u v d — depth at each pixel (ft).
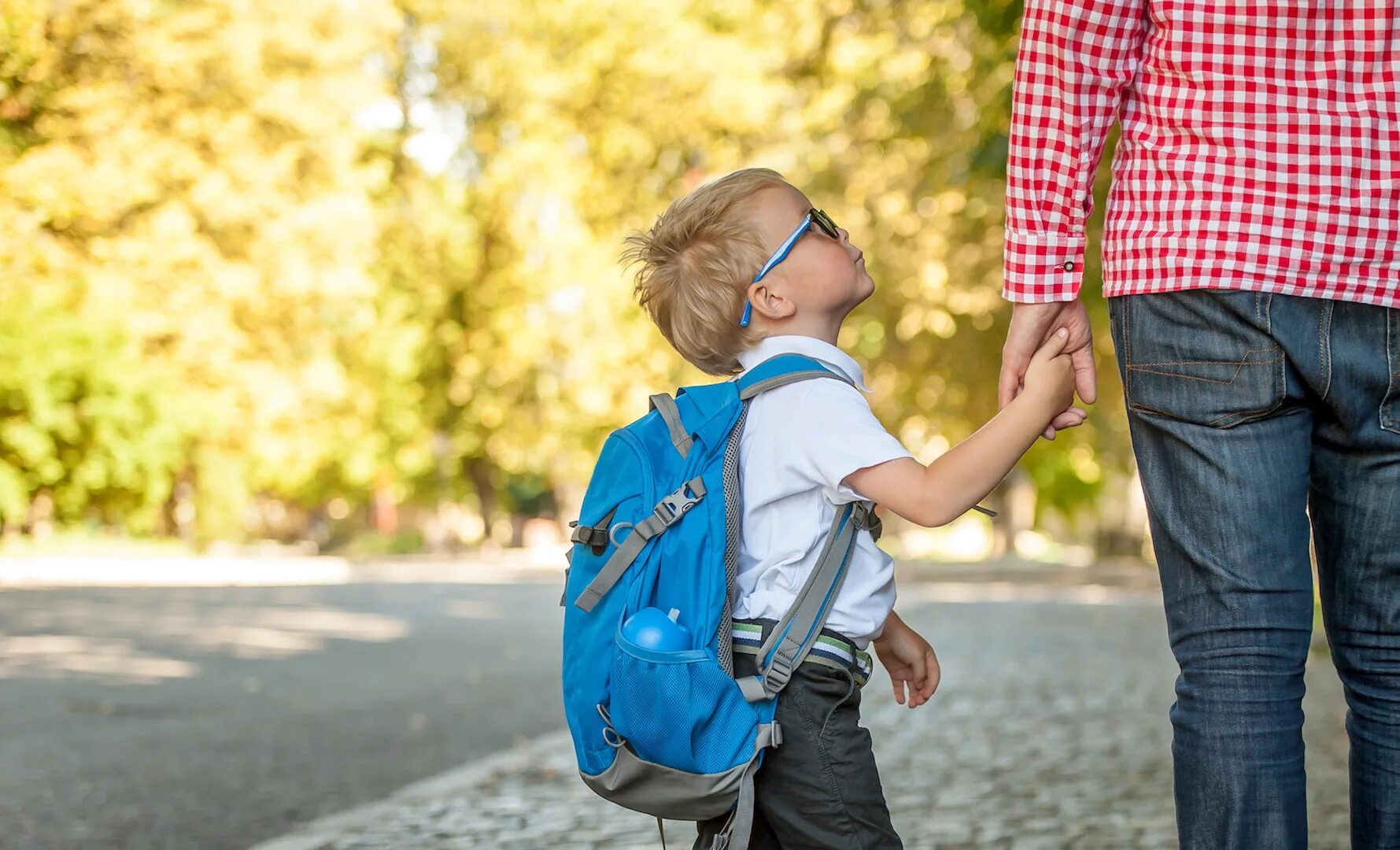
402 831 15.47
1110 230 7.17
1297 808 6.77
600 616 7.00
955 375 71.31
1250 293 6.63
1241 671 6.74
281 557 110.52
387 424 122.11
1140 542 109.81
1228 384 6.72
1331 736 21.12
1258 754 6.71
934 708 25.66
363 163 102.22
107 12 75.72
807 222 7.62
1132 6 7.04
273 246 84.69
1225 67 6.70
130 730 23.47
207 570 85.10
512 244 99.14
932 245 65.92
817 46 67.21
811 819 6.99
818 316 7.66
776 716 6.98
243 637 41.09
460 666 34.14
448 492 154.61
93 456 82.07
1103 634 43.75
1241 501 6.72
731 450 7.23
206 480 111.96
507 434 110.93
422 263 105.60
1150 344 6.93
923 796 17.12
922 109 54.34
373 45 89.45
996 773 18.80
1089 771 18.95
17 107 75.92
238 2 80.18
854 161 68.28
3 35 73.10
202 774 19.70
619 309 92.84
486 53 96.89
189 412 86.53
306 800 17.95
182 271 82.12
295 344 92.07
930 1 53.11
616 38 87.20
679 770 6.75
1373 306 6.58
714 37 82.94
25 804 17.48
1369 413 6.67
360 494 161.38
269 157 83.46
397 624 47.06
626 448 7.32
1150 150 6.97
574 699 7.01
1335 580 7.06
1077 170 7.22
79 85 76.59
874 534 7.37
